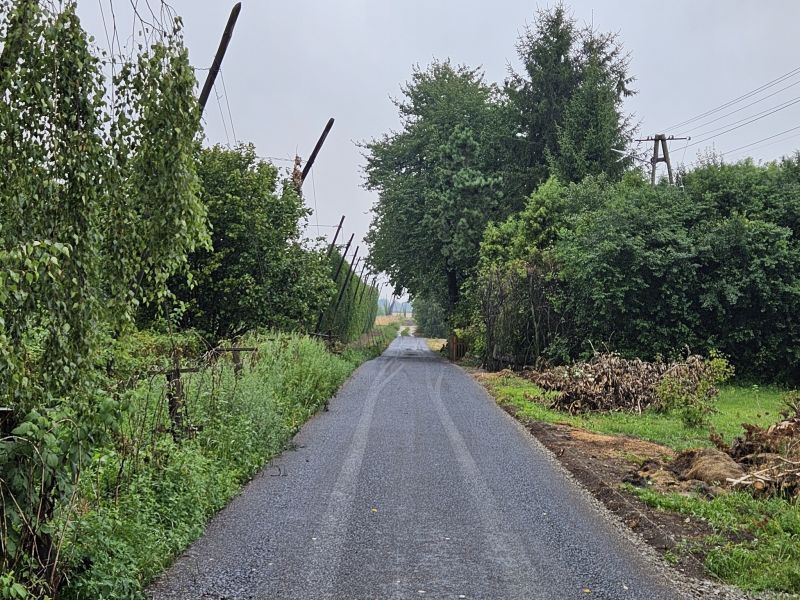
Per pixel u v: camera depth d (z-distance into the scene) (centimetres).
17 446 417
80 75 493
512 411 1628
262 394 1143
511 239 3347
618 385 1673
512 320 2770
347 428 1340
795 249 2325
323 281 2253
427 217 4038
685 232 2392
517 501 839
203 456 841
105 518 536
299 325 2316
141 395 768
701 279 2388
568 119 3669
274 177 2083
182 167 557
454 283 4484
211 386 1030
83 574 485
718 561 621
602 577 597
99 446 493
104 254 538
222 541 674
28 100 472
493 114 4153
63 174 488
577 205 2991
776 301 2295
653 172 3288
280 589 557
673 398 1577
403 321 15950
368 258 4712
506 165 4041
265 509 786
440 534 706
